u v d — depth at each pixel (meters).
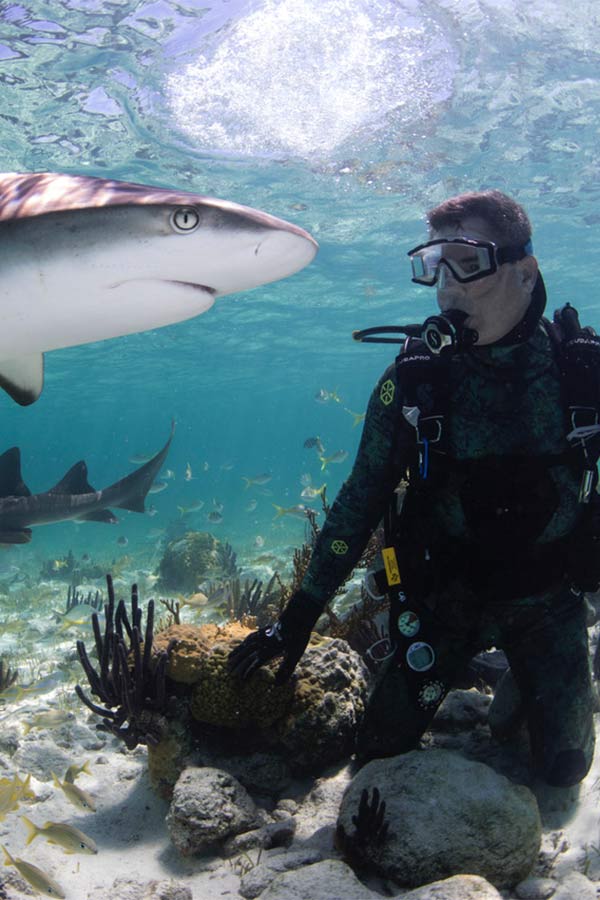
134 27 10.82
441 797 2.92
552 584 3.27
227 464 20.55
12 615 14.09
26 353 2.15
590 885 2.71
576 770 3.27
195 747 3.75
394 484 3.43
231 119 13.61
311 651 3.99
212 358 39.50
